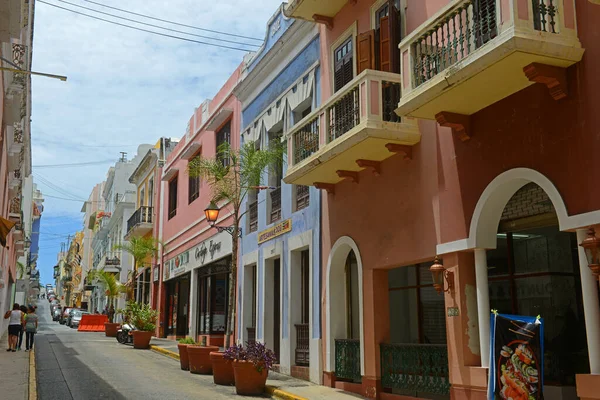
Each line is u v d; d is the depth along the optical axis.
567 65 7.81
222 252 21.02
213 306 22.25
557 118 8.00
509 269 9.96
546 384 9.22
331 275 13.54
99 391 12.02
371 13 12.52
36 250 64.56
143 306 24.86
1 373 14.02
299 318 15.45
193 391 12.48
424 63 9.55
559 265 9.49
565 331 9.37
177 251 27.77
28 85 17.45
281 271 16.08
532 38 7.44
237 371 12.51
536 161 8.28
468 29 8.59
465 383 9.26
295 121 15.96
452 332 9.63
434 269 9.74
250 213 19.03
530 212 9.12
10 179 21.95
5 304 29.78
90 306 68.50
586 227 7.47
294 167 13.27
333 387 12.99
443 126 9.82
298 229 15.32
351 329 13.52
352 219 12.88
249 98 19.53
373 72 10.82
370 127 10.57
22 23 12.86
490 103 9.13
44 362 17.09
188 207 26.34
